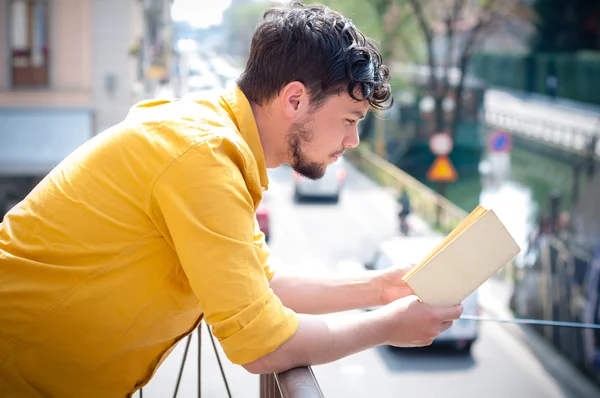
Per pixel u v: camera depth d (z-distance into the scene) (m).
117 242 1.05
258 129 1.14
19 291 1.05
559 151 21.20
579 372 6.30
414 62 22.22
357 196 16.70
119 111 10.46
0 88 10.30
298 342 1.02
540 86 26.72
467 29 22.08
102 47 10.31
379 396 4.62
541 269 10.80
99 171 1.06
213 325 1.00
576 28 26.06
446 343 5.16
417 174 21.81
